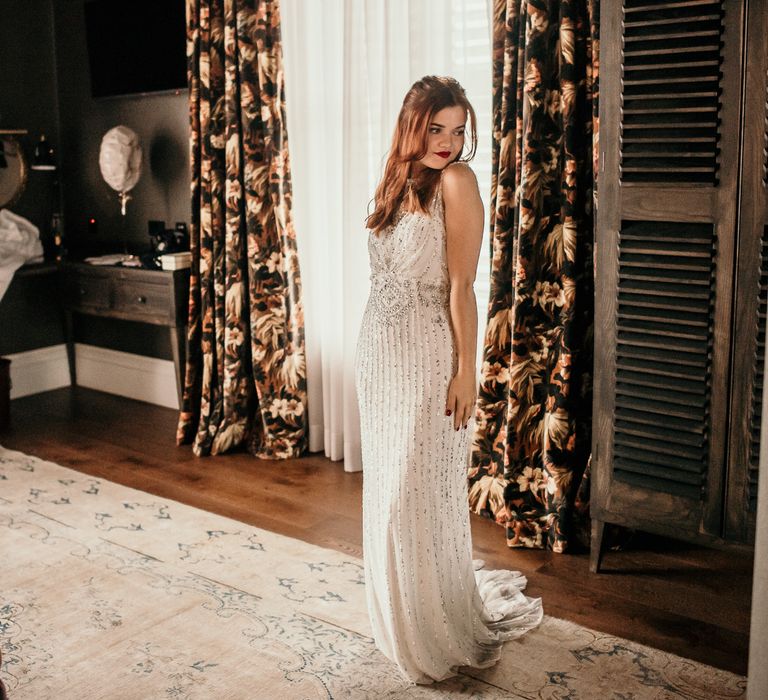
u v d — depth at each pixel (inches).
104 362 202.1
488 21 129.4
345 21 140.0
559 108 118.5
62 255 192.5
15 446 165.6
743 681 90.2
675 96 96.2
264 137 153.6
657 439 105.2
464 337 90.1
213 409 164.6
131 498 139.9
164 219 188.1
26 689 89.2
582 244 119.3
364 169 143.9
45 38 197.9
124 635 99.5
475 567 115.9
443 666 91.1
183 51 171.3
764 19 90.0
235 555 119.6
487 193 136.7
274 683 90.4
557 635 99.5
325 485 145.9
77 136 200.4
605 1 99.6
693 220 98.0
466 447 95.3
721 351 98.7
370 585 94.7
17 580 112.3
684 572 115.1
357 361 94.7
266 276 156.7
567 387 119.3
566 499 120.9
